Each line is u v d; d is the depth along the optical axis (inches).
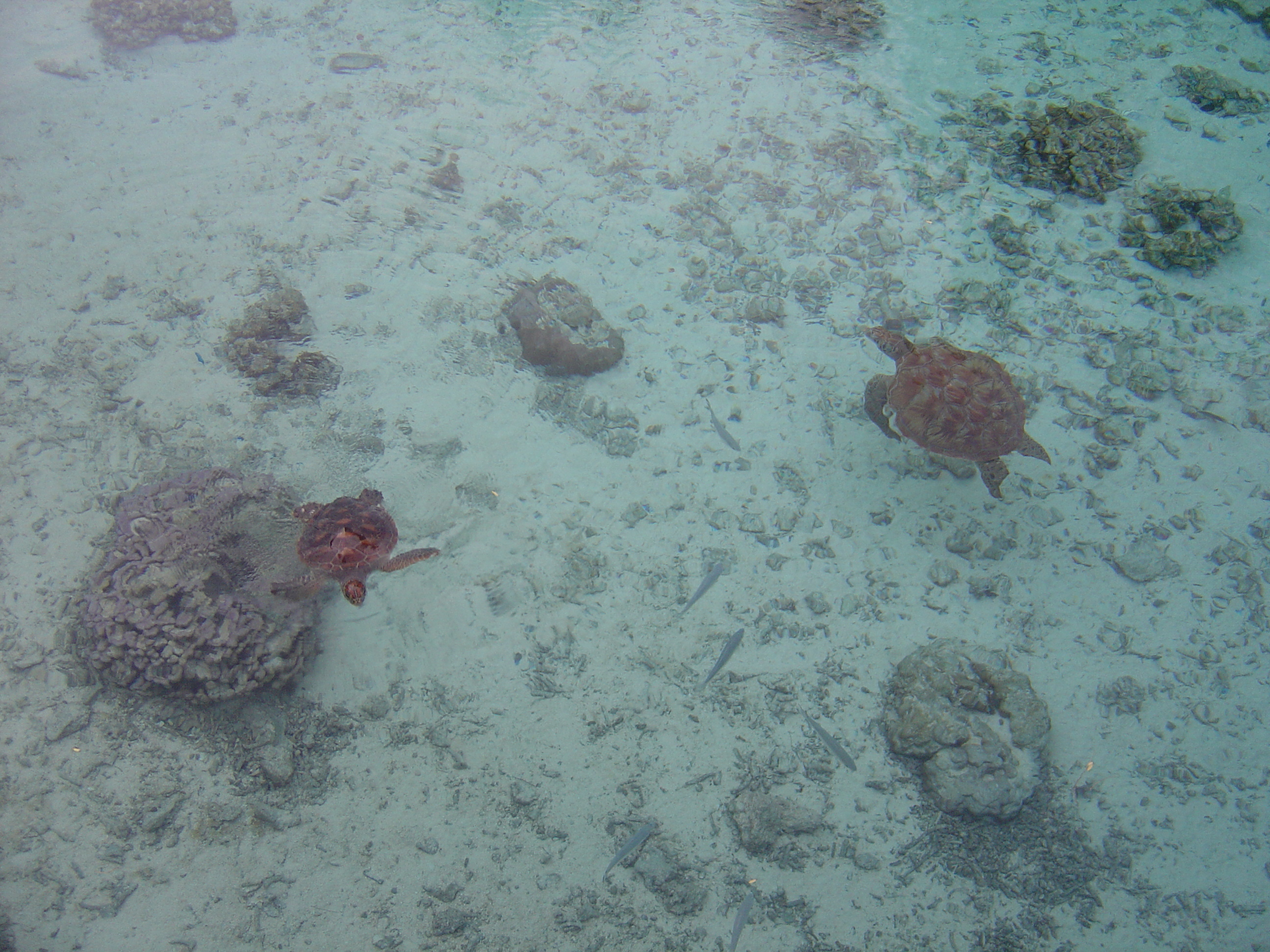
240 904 207.9
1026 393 304.0
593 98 388.5
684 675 246.4
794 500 280.4
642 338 314.3
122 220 336.8
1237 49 411.8
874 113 388.8
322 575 223.0
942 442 258.2
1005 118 384.8
